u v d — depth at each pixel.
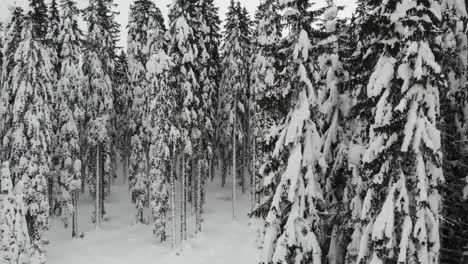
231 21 39.62
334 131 16.80
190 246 30.55
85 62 36.16
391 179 12.66
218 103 44.16
